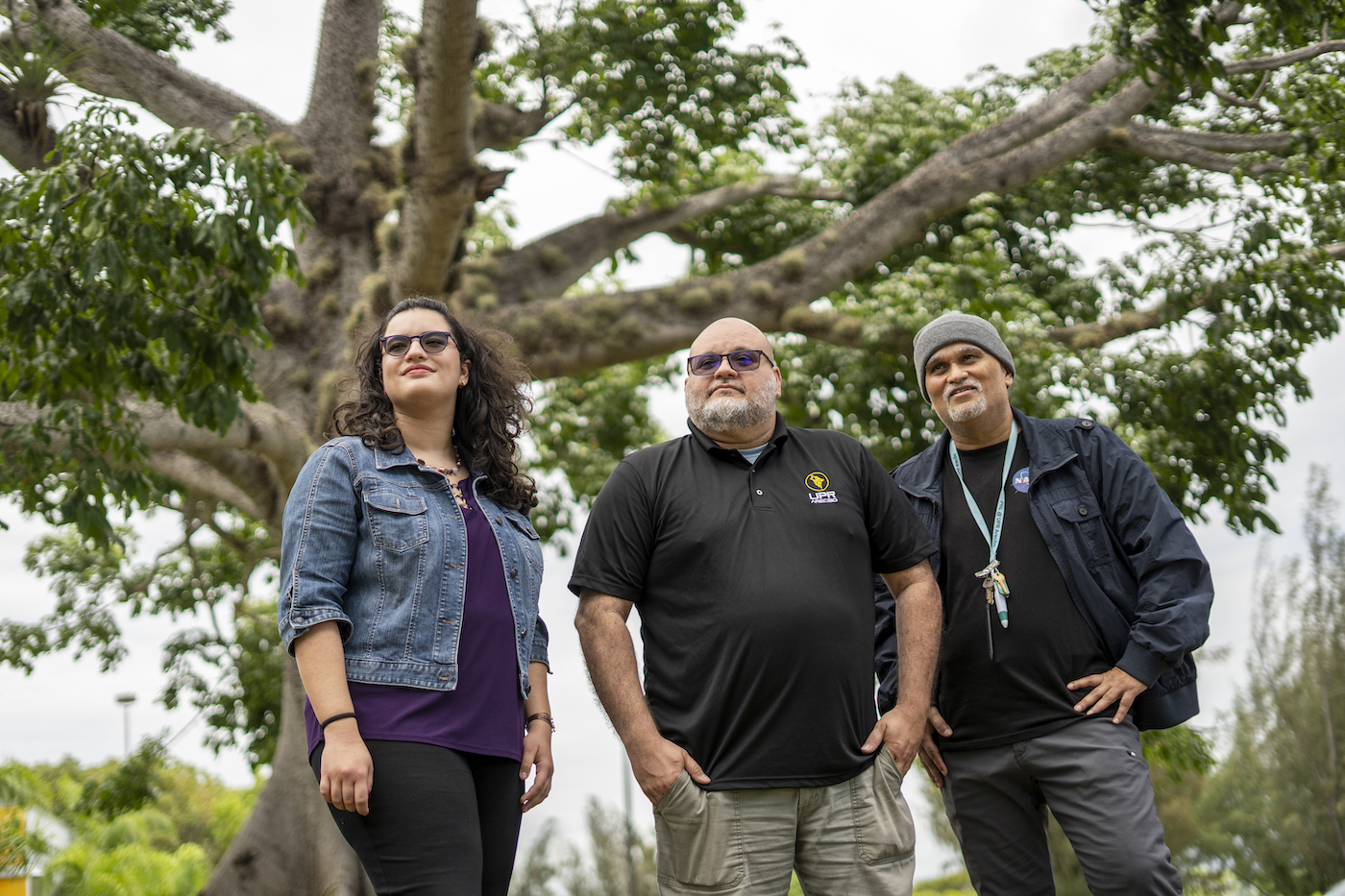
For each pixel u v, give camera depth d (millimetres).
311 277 11477
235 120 7453
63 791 24344
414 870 2340
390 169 11953
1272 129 12414
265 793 9922
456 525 2686
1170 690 3342
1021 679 3332
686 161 12180
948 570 3506
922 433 12992
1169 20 7668
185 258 7109
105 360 7125
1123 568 3398
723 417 3209
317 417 10039
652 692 3135
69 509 7316
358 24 12555
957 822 3529
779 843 2951
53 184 6773
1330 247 10820
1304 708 13242
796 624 2961
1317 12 8156
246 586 13820
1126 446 3480
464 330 3037
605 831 14141
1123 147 12148
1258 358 10844
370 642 2506
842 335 11352
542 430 15789
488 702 2584
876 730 3072
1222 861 14383
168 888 21578
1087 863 3225
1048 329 11438
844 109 14266
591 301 11164
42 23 10906
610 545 3158
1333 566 13469
